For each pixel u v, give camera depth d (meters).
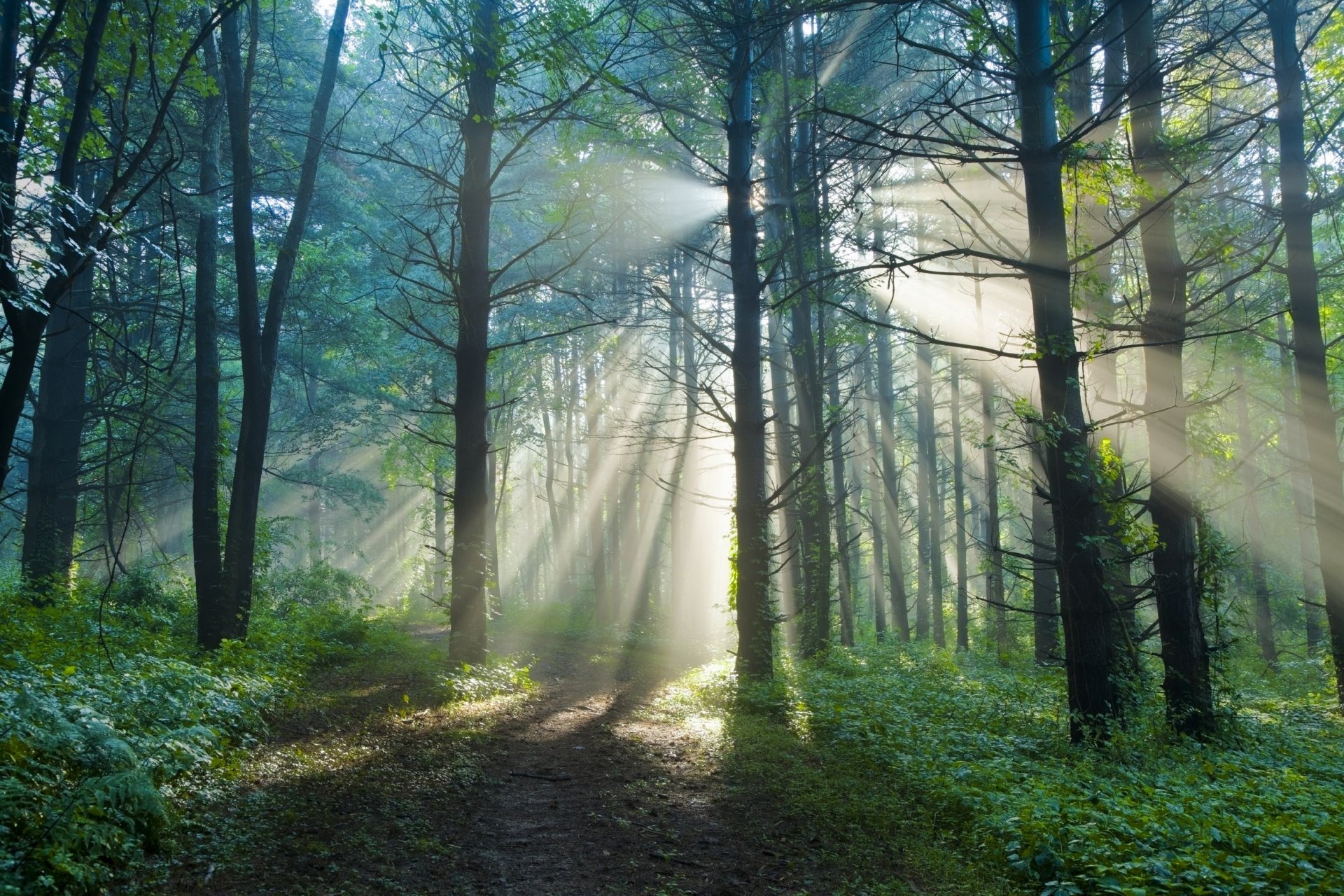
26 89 7.75
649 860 6.57
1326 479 14.56
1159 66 11.84
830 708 12.31
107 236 7.93
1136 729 10.39
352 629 18.38
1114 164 10.69
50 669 8.63
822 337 19.30
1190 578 11.74
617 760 9.66
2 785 5.37
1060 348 10.02
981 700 13.50
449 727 10.58
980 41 10.41
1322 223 23.28
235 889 5.49
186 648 14.09
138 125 17.33
